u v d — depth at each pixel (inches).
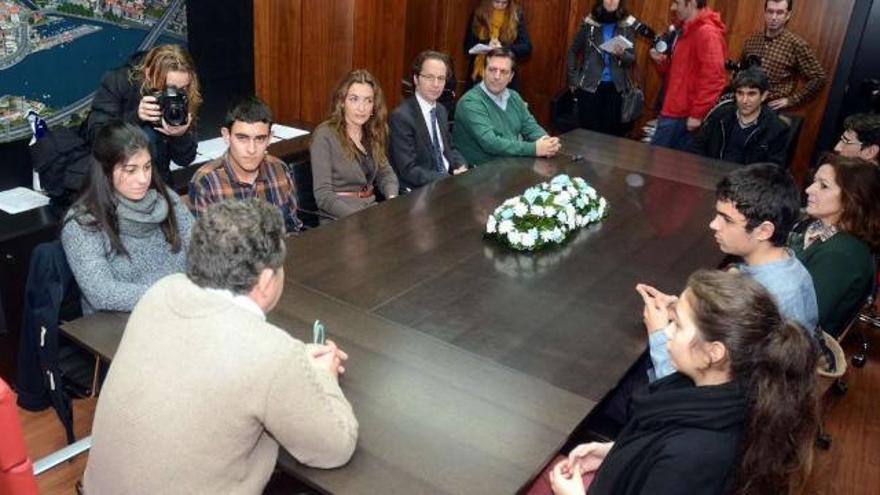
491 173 125.9
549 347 70.6
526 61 242.4
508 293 81.4
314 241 91.5
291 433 48.5
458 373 64.9
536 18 236.2
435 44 235.1
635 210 111.7
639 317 78.0
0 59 112.7
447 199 110.7
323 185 120.6
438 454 54.2
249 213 51.4
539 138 149.3
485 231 98.9
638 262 92.4
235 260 49.9
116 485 48.7
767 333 45.5
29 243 104.7
